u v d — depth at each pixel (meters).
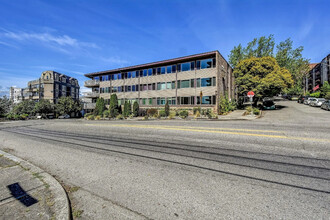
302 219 2.18
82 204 2.71
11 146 7.49
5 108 34.72
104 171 4.07
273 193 2.83
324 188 2.95
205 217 2.29
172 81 27.11
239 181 3.30
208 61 24.05
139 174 3.81
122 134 9.02
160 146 6.16
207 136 7.38
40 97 49.34
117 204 2.68
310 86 59.75
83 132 10.57
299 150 5.07
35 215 2.35
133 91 31.56
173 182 3.35
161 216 2.34
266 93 24.56
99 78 36.78
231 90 32.38
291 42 36.66
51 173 4.11
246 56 36.28
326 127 8.77
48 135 10.08
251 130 8.36
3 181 3.49
